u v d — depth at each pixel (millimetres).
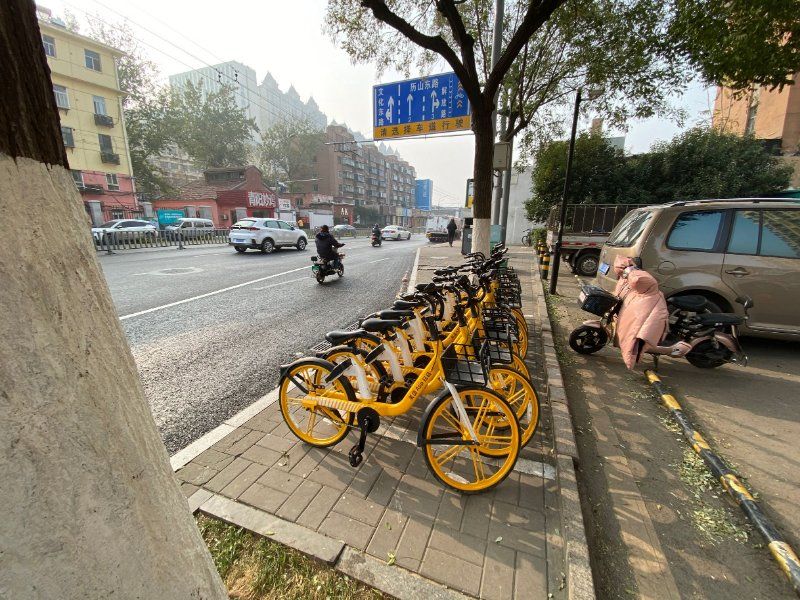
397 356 2914
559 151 13844
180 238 17984
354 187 67562
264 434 2936
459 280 3561
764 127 15633
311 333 5531
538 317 6211
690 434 3025
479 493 2355
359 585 1786
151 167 31047
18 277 737
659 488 2527
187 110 37781
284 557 1901
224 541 2004
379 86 8891
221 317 6340
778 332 4340
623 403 3627
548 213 15203
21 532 736
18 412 729
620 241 5309
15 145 732
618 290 4406
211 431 2990
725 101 17891
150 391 3748
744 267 4312
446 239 27109
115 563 872
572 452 2668
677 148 12859
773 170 12141
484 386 2426
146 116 30188
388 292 8539
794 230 4223
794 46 4176
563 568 1864
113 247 16297
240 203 32531
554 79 9609
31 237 763
